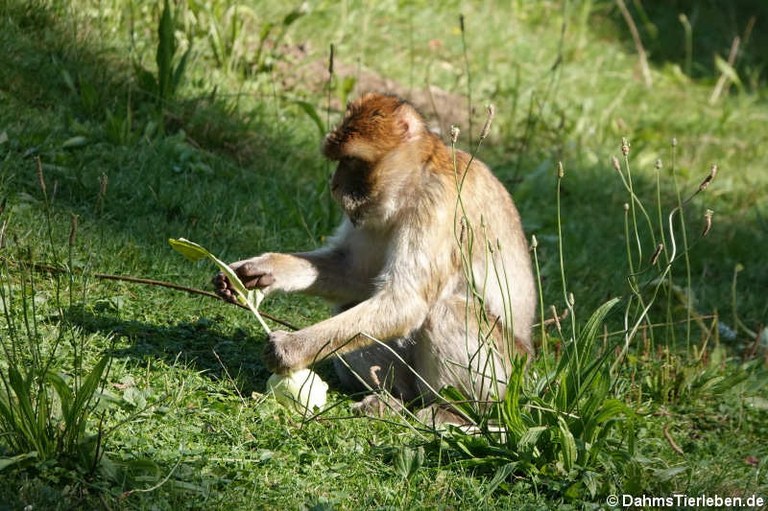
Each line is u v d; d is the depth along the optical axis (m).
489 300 10.16
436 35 20.38
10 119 12.99
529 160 17.45
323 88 17.11
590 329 9.20
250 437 8.61
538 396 9.16
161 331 10.13
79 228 11.36
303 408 9.26
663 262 15.09
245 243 12.52
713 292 14.62
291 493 7.95
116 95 14.46
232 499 7.67
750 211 17.81
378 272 10.43
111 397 8.50
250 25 18.06
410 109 10.12
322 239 12.88
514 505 8.34
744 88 23.70
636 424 10.09
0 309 9.56
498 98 19.00
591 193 17.03
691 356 12.12
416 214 9.87
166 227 12.19
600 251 15.12
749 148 20.06
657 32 24.88
